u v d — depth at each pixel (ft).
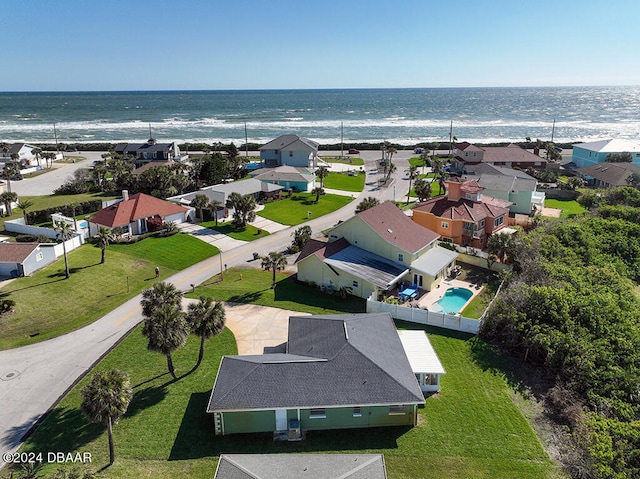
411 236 174.91
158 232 219.82
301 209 272.72
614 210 229.45
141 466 89.66
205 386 113.19
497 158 377.30
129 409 105.09
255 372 102.83
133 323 143.54
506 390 113.09
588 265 174.40
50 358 125.29
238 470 77.46
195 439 96.84
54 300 153.79
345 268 160.66
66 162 435.53
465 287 168.76
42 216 241.14
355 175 365.20
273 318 145.07
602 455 87.76
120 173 325.01
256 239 221.87
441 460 91.66
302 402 96.78
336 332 115.85
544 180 339.36
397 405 98.53
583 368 113.19
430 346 121.08
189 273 183.11
